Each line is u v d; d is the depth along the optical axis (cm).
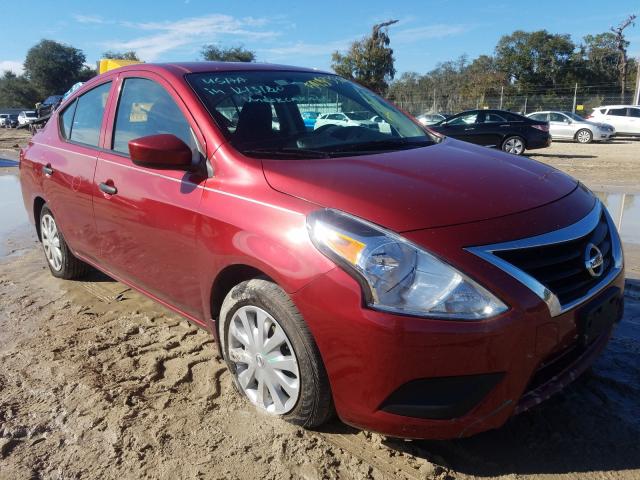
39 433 269
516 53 5581
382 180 248
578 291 233
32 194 469
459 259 210
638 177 1144
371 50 3991
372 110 370
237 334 274
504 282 209
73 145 408
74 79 7288
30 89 7088
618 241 278
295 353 241
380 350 208
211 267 271
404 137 341
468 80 5275
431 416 212
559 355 233
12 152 1792
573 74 5556
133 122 349
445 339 203
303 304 226
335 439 257
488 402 212
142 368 325
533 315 210
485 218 225
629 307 399
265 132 302
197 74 332
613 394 288
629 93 5059
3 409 288
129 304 422
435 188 243
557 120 2394
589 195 288
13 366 333
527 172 281
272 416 271
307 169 261
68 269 461
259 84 339
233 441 259
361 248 214
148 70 351
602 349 262
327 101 356
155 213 306
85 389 304
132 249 338
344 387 223
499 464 240
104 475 240
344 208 229
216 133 288
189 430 268
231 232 256
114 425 273
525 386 216
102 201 355
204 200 276
